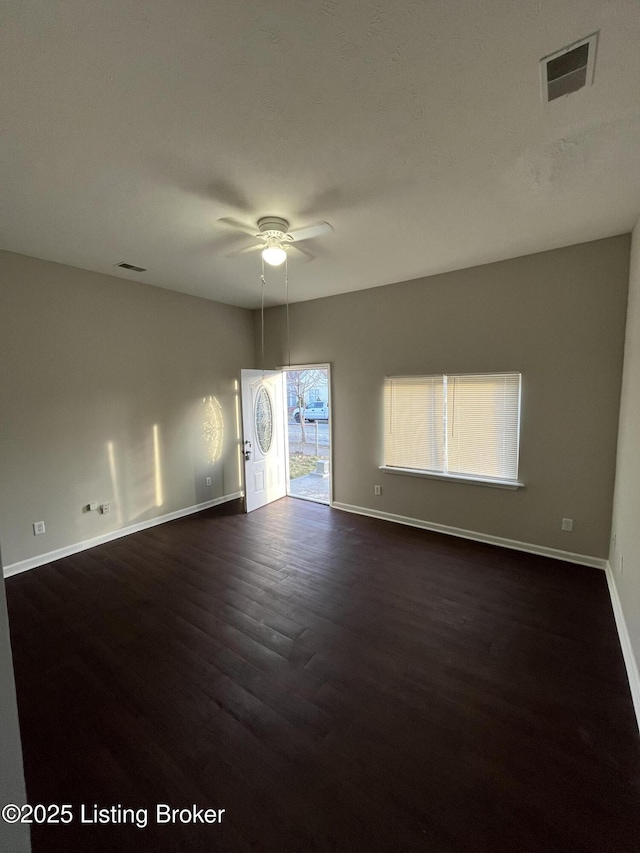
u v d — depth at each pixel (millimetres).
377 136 1747
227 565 3430
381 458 4520
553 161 1954
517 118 1632
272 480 5367
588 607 2703
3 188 2146
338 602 2814
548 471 3441
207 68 1354
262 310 4973
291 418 10469
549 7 1154
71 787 1536
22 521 3340
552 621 2551
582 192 2271
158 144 1782
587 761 1602
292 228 2707
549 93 1486
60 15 1154
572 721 1794
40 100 1479
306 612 2695
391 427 4391
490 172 2053
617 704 1886
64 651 2320
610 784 1507
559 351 3299
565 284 3217
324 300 4809
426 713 1854
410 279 4059
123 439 4086
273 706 1906
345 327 4652
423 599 2836
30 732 1775
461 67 1367
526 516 3592
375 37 1247
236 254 3227
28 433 3354
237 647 2340
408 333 4148
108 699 1959
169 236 2854
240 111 1570
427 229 2787
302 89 1455
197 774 1578
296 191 2225
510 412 3594
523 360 3475
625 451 2703
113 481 4012
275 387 5395
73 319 3613
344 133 1724
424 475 4137
